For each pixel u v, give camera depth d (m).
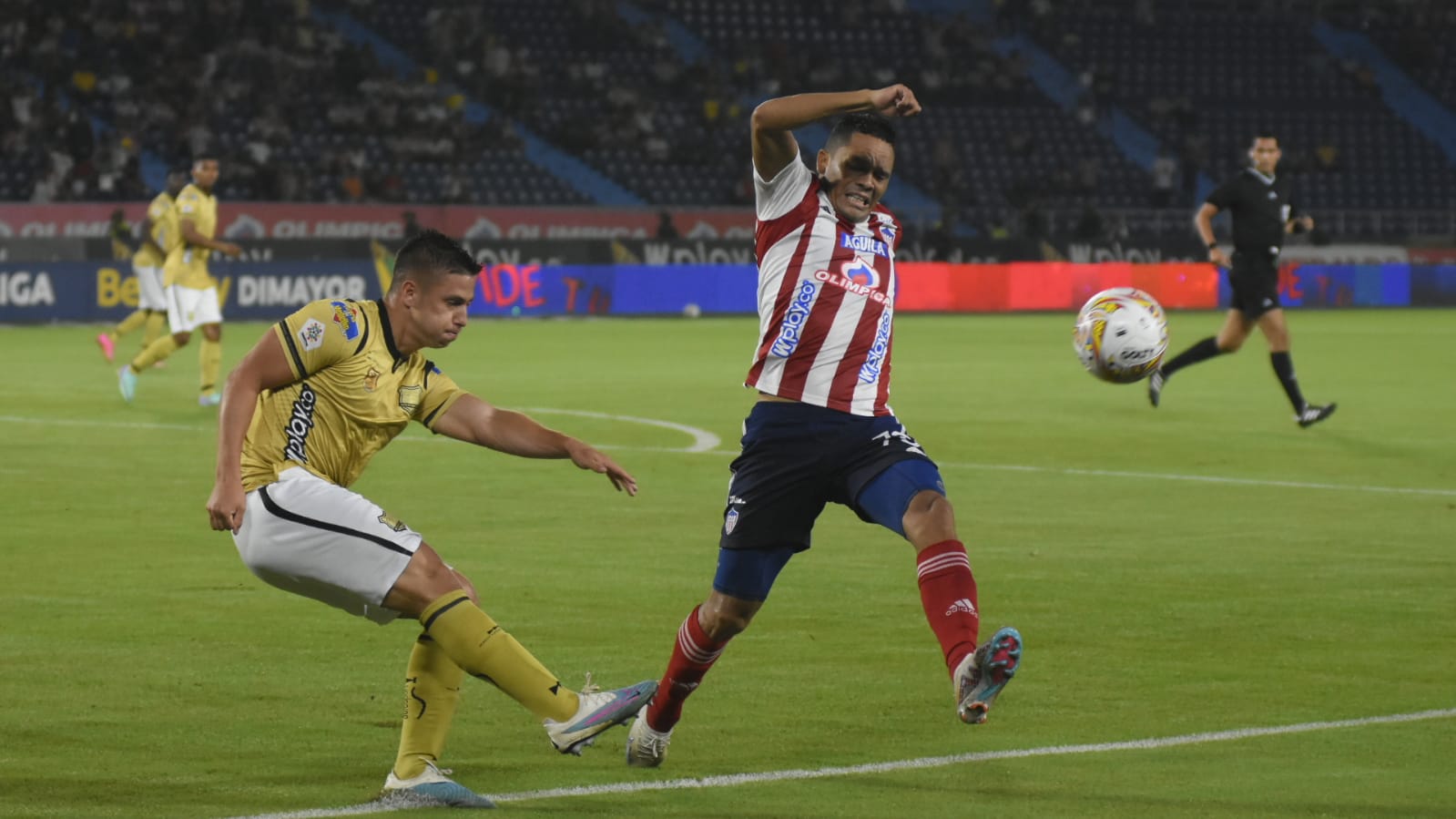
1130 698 22.94
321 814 17.73
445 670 18.20
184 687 23.31
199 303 62.75
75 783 18.84
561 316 129.12
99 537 35.53
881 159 19.89
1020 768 19.58
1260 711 22.25
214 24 146.25
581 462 18.73
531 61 163.12
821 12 179.62
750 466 19.77
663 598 29.66
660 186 156.38
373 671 24.27
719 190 158.88
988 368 83.12
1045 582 31.25
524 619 27.81
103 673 24.06
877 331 20.02
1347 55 195.88
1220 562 33.31
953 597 18.16
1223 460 49.12
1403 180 182.00
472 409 19.06
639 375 77.19
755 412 20.08
